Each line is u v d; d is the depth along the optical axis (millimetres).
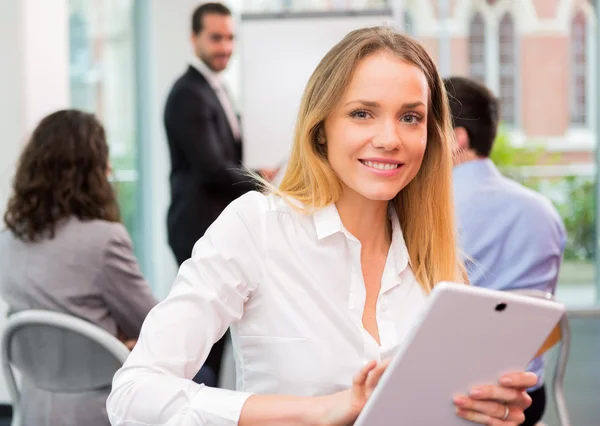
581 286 7812
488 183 3012
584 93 8055
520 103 8125
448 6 8094
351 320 1686
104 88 6840
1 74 5055
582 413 5172
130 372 1568
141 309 2855
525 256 2967
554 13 8070
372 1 7809
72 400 2674
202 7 5258
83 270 2797
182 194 5094
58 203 2818
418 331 1295
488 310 1320
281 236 1698
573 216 7926
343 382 1660
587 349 6777
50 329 2631
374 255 1766
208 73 5301
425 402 1388
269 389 1690
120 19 7012
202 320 1621
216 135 5133
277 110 5711
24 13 5039
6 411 5203
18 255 2840
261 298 1688
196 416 1500
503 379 1409
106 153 2926
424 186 1810
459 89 3021
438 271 1804
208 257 1652
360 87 1622
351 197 1728
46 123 2885
